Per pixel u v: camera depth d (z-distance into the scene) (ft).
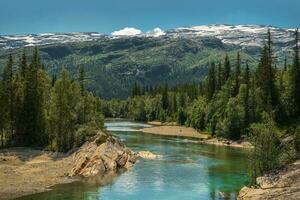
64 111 335.67
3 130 368.27
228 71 603.67
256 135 231.09
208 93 601.21
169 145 435.53
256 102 452.35
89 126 359.87
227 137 468.75
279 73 470.39
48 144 345.31
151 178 264.93
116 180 257.34
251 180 228.22
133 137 510.58
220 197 218.38
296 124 355.56
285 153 233.55
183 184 248.52
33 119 354.54
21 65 394.52
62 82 347.97
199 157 351.46
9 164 284.41
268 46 460.14
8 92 358.84
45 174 262.06
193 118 613.52
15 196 210.79
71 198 211.61
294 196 194.70
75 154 309.63
